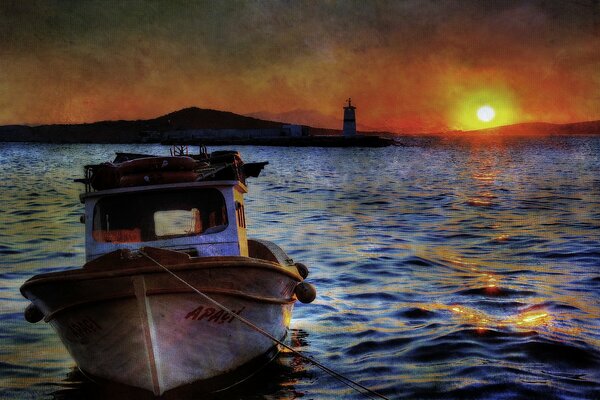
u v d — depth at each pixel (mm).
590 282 15453
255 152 138250
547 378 9383
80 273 8383
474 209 32688
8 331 11961
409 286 15328
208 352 9188
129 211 10094
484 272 16844
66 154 134000
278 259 11680
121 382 9211
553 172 65312
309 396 9055
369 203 36281
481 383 9242
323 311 13180
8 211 32062
